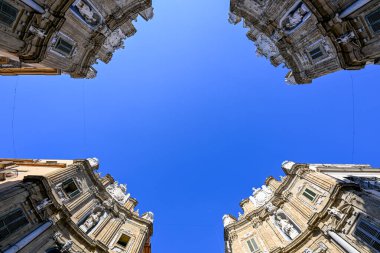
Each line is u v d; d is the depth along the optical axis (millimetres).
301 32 19250
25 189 18625
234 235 32969
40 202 19703
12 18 13391
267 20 21203
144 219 32219
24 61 15961
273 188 35688
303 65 21422
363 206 19469
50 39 15797
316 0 15266
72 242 21125
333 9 15000
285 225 27766
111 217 29562
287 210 29266
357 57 15016
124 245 28297
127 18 22500
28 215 18578
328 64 18812
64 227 21953
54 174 23516
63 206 21656
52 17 15320
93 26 20219
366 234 18531
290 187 30359
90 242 23078
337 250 20844
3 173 22250
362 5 13156
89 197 27766
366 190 20906
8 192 17297
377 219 17984
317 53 19156
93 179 29891
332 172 28359
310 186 27344
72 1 15688
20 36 14305
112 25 21719
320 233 23031
